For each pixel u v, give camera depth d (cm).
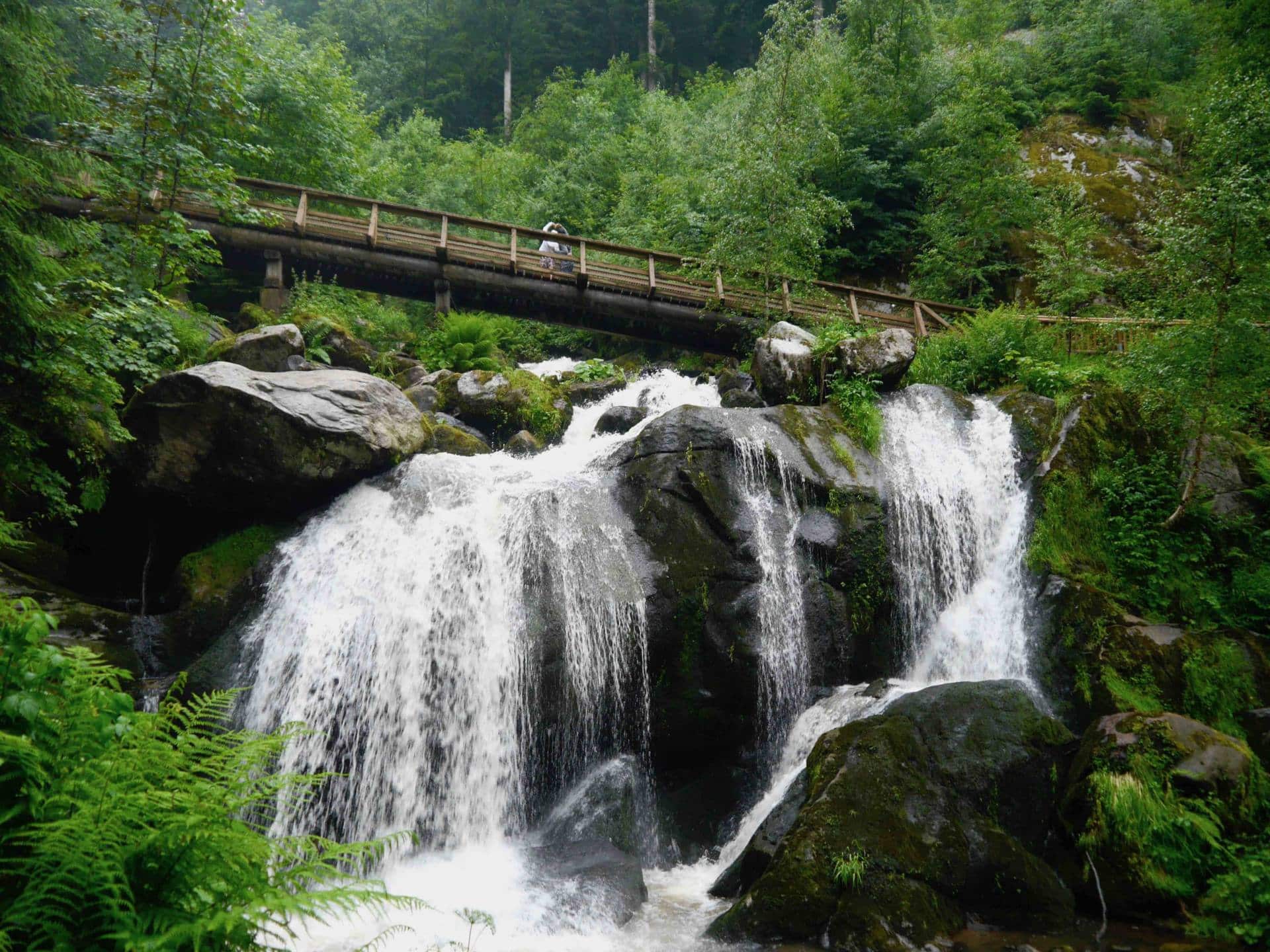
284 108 2009
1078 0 3073
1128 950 555
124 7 1296
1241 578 895
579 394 1445
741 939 591
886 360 1134
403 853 762
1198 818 604
